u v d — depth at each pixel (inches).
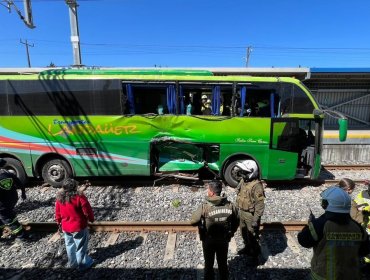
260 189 180.1
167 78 322.0
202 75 329.7
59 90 320.8
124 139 330.0
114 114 325.1
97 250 210.1
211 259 154.4
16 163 334.3
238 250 207.2
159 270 186.2
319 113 324.5
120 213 274.4
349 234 105.6
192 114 331.3
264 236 227.1
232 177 345.7
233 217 150.1
